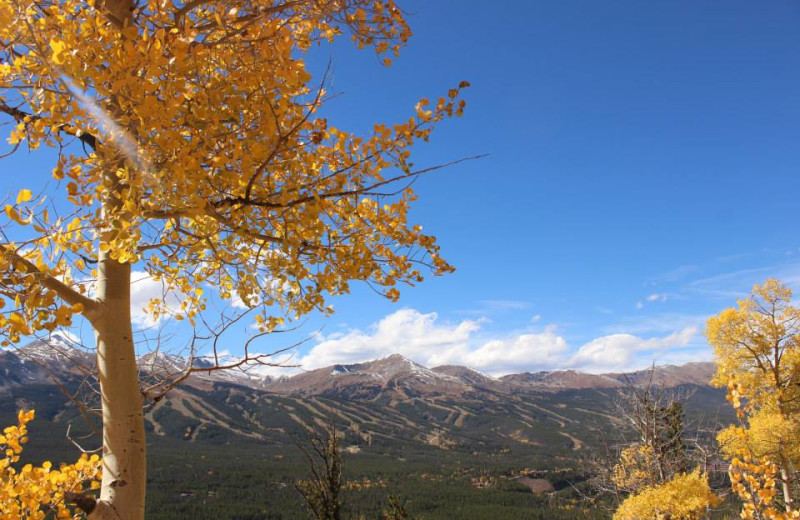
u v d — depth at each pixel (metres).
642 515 9.57
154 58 2.33
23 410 3.77
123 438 2.82
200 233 3.25
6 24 2.40
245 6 3.10
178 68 2.40
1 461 3.63
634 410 12.00
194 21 3.17
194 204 2.53
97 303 2.88
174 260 3.52
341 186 3.12
